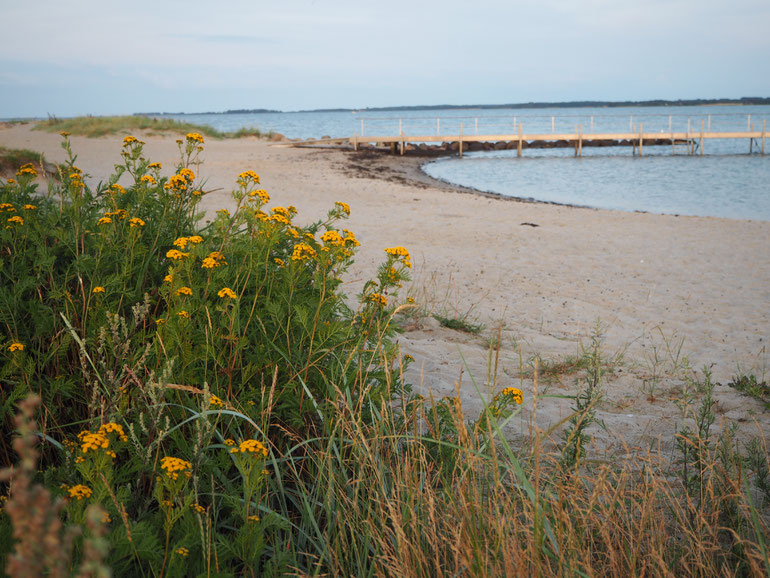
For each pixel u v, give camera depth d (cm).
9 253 301
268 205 1559
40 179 1094
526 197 2164
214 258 292
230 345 274
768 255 1116
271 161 2731
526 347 611
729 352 625
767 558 195
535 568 193
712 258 1095
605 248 1170
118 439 221
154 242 321
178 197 354
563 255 1103
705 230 1383
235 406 262
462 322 672
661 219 1547
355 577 220
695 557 219
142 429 219
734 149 4494
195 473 205
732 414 441
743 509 256
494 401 289
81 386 266
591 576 198
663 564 200
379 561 210
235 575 209
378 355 311
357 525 233
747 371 559
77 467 184
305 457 260
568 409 437
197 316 271
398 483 235
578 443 286
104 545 99
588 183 2589
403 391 321
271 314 292
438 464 278
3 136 3091
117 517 188
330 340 295
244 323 292
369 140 3809
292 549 220
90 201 348
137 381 228
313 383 296
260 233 319
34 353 278
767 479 304
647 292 872
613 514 239
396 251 322
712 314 771
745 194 2223
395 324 329
